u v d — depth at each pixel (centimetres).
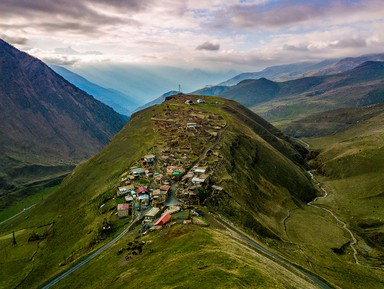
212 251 8375
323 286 10962
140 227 11925
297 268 11681
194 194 14400
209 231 10375
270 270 8250
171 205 13312
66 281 9969
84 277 9600
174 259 8250
